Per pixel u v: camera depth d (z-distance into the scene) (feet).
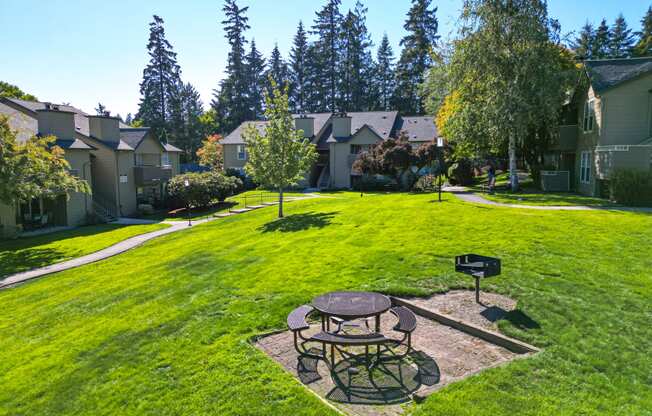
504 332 19.85
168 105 199.93
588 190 70.28
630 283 24.03
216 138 178.70
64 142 83.20
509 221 41.27
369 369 18.26
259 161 62.18
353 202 68.95
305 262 34.24
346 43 214.28
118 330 24.76
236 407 15.97
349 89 216.95
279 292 27.99
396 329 18.51
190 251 46.19
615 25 212.64
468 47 71.31
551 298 22.88
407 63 197.98
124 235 68.80
